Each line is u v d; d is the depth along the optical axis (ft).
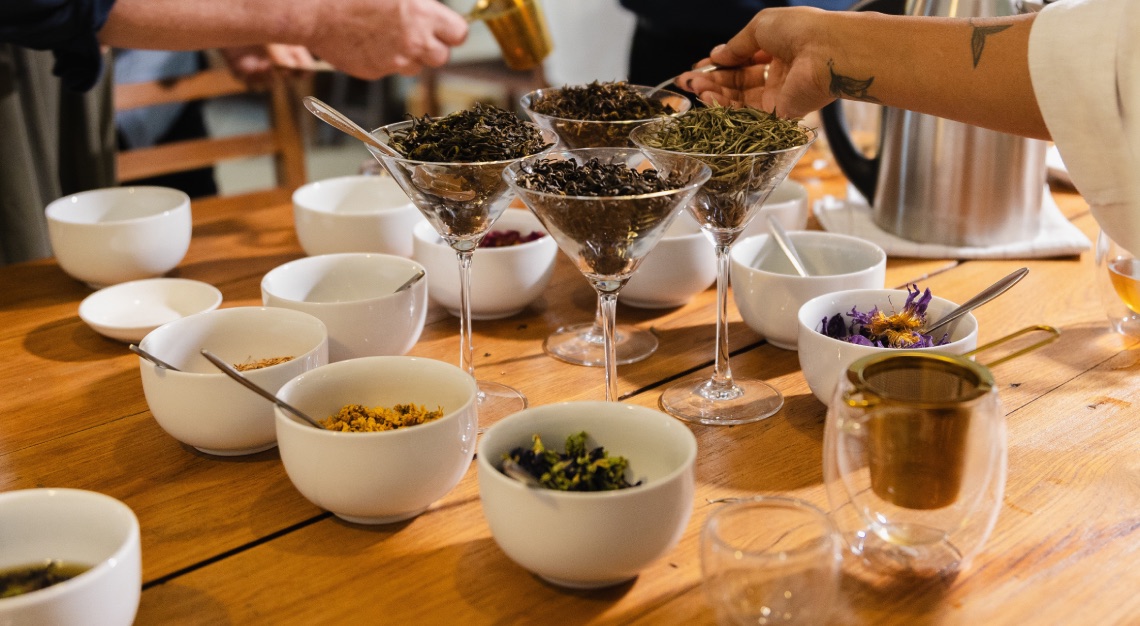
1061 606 2.25
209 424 2.89
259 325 3.28
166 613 2.33
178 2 5.27
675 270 3.93
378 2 5.77
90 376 3.59
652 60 6.84
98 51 5.08
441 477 2.59
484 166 2.88
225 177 13.21
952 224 4.49
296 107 7.27
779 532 2.24
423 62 6.14
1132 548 2.45
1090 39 2.84
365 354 3.44
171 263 4.37
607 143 3.83
